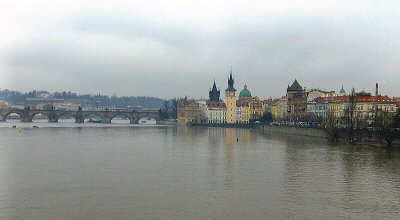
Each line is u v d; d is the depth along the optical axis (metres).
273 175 126.00
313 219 82.50
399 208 90.31
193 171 132.62
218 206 90.25
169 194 100.25
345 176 124.81
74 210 86.44
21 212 84.88
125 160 159.12
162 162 153.75
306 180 118.38
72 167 139.75
